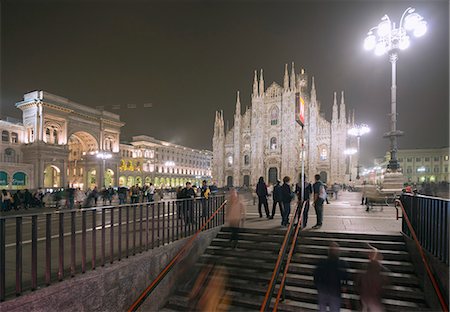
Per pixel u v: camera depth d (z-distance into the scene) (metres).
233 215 8.47
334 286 4.95
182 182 93.50
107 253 6.40
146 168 78.69
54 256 6.23
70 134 53.38
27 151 48.09
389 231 8.33
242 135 69.75
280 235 8.54
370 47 17.47
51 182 56.50
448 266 4.72
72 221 4.75
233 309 6.11
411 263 6.68
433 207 5.52
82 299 4.61
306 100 63.75
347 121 63.69
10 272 5.18
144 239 7.98
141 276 5.91
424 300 5.69
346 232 8.13
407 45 16.53
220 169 71.12
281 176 62.78
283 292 6.08
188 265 7.43
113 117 63.84
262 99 66.56
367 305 4.75
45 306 4.07
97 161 57.94
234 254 7.86
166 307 6.48
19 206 19.86
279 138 65.19
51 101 50.28
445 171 83.62
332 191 29.03
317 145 60.53
